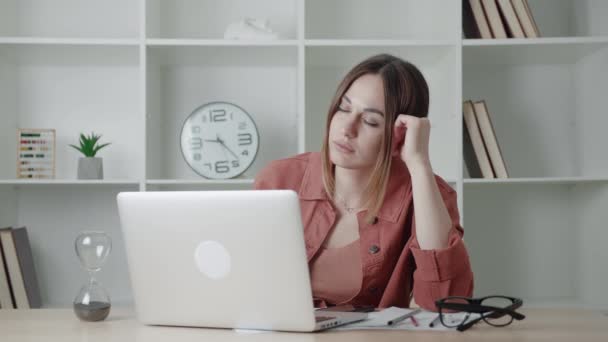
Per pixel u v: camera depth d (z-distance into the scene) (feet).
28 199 9.20
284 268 3.50
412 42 8.07
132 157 9.27
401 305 5.20
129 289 9.22
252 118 8.98
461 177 7.95
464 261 4.60
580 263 9.17
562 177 8.80
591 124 8.81
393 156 5.48
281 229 3.44
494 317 3.85
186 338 3.54
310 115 9.28
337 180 5.49
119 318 4.24
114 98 9.27
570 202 9.37
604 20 8.45
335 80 9.30
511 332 3.67
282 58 8.76
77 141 9.23
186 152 8.65
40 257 9.18
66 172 9.20
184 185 9.18
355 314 4.04
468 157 8.60
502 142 9.34
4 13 9.05
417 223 4.82
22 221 9.20
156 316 3.93
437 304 3.89
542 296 9.33
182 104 9.24
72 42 8.03
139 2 8.53
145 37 8.07
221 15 9.26
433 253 4.53
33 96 9.20
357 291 5.17
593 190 8.73
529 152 9.33
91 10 9.22
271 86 9.30
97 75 9.26
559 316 4.22
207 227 3.63
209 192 3.61
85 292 4.15
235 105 8.72
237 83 9.29
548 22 9.32
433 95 9.21
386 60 5.40
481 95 9.36
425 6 9.27
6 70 8.91
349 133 5.20
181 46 8.14
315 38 9.23
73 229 9.23
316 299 5.13
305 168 5.78
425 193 4.84
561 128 9.34
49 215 9.21
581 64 9.02
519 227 9.36
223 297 3.70
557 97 9.35
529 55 8.73
